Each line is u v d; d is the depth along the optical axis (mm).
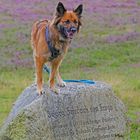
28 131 12352
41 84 12812
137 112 19953
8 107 21156
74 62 33000
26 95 13617
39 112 12492
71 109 13242
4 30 41312
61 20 12016
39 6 51688
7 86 25047
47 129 12617
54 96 13023
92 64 33062
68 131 13133
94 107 13664
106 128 13820
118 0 55812
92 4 53344
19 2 53531
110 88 14148
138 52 36188
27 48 36094
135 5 53875
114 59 34438
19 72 29938
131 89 23859
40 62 12516
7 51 35188
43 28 12469
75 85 13875
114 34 40938
